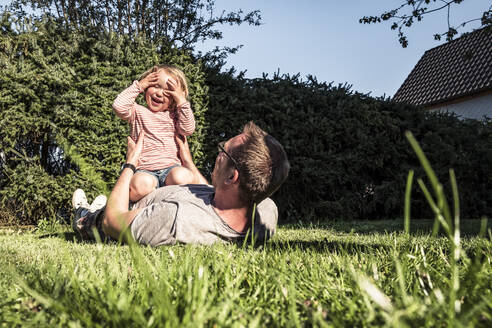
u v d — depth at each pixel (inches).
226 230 91.1
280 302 34.7
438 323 24.8
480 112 693.9
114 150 194.2
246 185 86.1
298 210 250.4
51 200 185.6
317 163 247.6
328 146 262.4
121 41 211.9
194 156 217.0
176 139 130.9
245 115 233.9
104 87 201.3
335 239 112.3
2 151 189.2
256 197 87.9
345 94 271.0
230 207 90.0
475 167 300.0
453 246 20.7
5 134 184.9
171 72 130.4
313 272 45.8
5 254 71.5
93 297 31.7
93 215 115.9
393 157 275.3
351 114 267.7
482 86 676.7
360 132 261.3
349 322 29.4
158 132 126.8
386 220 248.1
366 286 23.3
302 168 243.8
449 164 288.8
